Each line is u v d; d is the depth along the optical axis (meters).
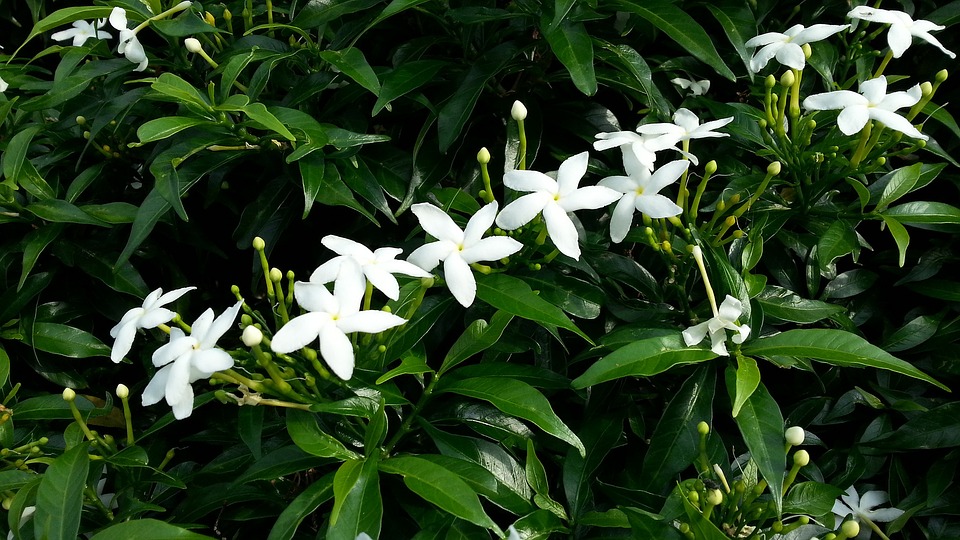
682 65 0.51
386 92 0.46
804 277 0.50
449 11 0.47
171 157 0.44
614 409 0.44
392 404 0.39
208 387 0.50
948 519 0.46
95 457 0.42
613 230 0.41
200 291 0.55
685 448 0.40
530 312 0.39
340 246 0.40
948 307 0.48
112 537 0.36
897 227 0.44
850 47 0.51
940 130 0.52
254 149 0.47
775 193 0.49
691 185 0.50
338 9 0.48
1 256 0.48
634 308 0.44
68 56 0.48
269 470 0.39
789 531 0.39
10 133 0.54
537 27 0.49
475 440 0.41
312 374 0.39
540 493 0.40
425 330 0.41
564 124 0.50
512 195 0.45
